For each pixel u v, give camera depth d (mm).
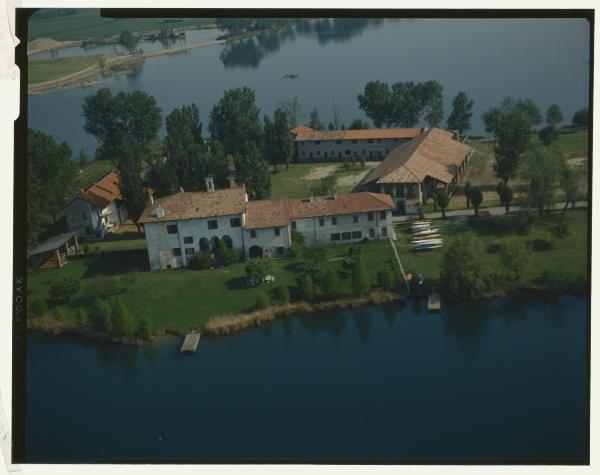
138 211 92938
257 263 74188
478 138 128750
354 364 59500
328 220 81562
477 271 68938
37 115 168125
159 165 95688
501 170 92375
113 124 139500
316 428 51219
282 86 181250
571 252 74062
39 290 76438
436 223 85438
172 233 79188
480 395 53500
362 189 95938
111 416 54812
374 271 74250
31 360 64062
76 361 63656
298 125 145250
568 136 113250
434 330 64188
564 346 59719
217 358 62469
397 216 89750
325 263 77188
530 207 82812
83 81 187125
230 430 51938
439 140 108062
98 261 83625
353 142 124000
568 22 134375
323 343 63625
